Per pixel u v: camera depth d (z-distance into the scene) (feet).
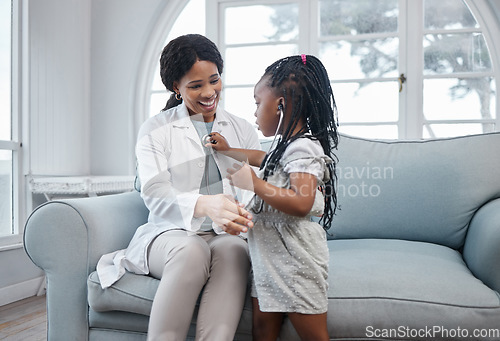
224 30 11.57
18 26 9.25
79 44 11.27
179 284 3.85
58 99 10.42
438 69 10.77
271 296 3.86
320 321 3.84
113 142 11.59
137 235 4.79
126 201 5.69
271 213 4.05
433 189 5.80
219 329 3.82
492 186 5.65
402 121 10.75
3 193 9.04
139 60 11.55
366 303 4.04
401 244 5.43
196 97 4.75
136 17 11.45
